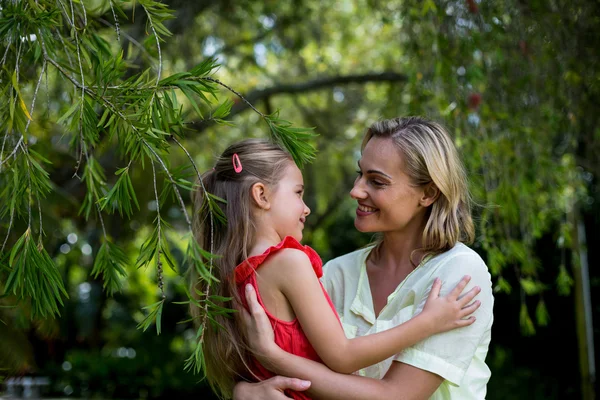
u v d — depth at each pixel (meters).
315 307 1.80
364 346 1.76
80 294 10.95
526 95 4.36
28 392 9.05
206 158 7.62
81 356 9.82
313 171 8.92
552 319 6.80
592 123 4.64
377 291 2.12
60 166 5.66
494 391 7.02
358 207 2.05
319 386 1.75
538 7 4.23
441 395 1.89
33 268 1.73
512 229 4.58
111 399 9.39
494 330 7.25
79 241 7.86
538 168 4.30
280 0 6.97
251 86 7.78
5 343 4.03
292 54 7.64
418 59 4.19
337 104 8.80
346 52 8.63
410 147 1.97
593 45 4.32
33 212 3.17
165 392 9.45
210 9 6.29
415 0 4.20
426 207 2.07
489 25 4.19
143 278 10.62
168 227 1.67
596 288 6.55
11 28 1.78
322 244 10.23
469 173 3.78
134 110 1.75
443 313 1.81
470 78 3.93
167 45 5.50
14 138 2.02
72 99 2.25
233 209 1.95
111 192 1.67
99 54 1.83
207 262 1.93
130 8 4.41
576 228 4.91
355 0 7.48
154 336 10.58
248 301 1.83
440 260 1.96
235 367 1.94
